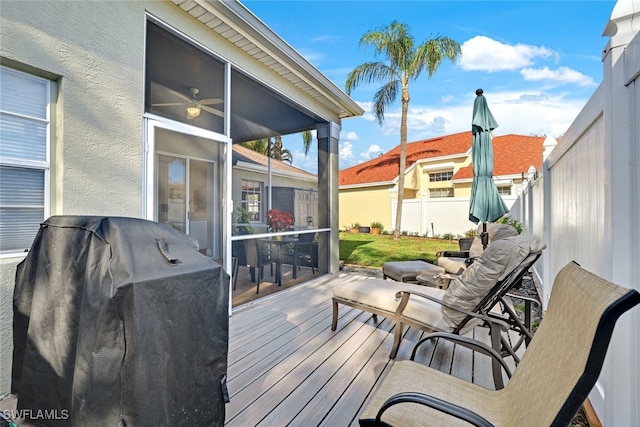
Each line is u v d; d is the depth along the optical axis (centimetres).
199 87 420
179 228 350
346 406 213
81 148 261
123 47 289
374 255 888
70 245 155
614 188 175
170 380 146
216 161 394
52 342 154
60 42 246
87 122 264
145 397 133
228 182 408
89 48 264
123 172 291
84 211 263
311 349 299
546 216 431
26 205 235
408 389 165
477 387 175
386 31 1209
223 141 400
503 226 474
